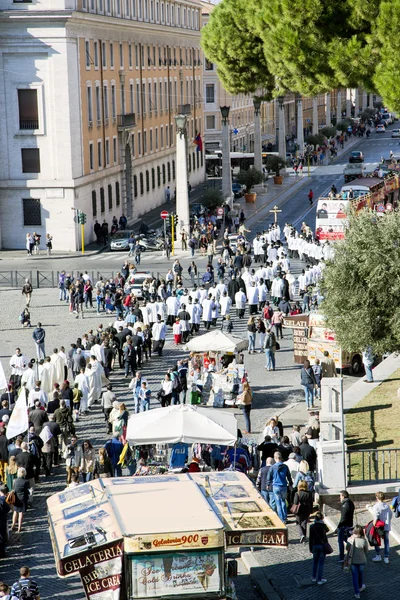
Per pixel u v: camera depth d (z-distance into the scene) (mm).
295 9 72812
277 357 73500
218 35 104750
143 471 44844
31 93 128750
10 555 39938
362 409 56031
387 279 50375
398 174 148625
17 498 42000
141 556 30359
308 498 40656
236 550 40250
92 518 32156
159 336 73875
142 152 165875
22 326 84688
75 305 91062
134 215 160625
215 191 151875
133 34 159500
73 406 58219
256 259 114500
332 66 71312
